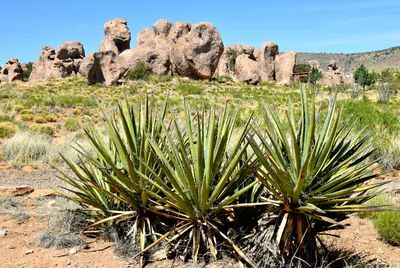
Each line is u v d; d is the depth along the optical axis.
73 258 4.33
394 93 44.31
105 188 4.73
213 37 45.47
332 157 4.07
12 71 61.84
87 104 29.11
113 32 61.59
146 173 4.35
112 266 4.15
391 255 4.96
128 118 4.68
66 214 5.36
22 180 9.25
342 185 3.80
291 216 3.83
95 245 4.69
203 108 4.38
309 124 3.78
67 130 19.88
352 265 4.42
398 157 10.08
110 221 4.73
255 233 4.12
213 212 4.00
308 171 3.75
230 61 71.38
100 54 43.03
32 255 4.41
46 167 10.72
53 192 7.16
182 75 46.69
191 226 4.08
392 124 12.55
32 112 24.98
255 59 58.19
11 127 16.70
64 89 40.22
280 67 56.09
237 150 4.28
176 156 4.15
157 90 37.69
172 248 4.28
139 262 4.17
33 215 5.75
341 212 3.99
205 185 3.82
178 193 4.07
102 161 4.80
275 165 3.61
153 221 4.43
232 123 4.39
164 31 52.34
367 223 6.20
